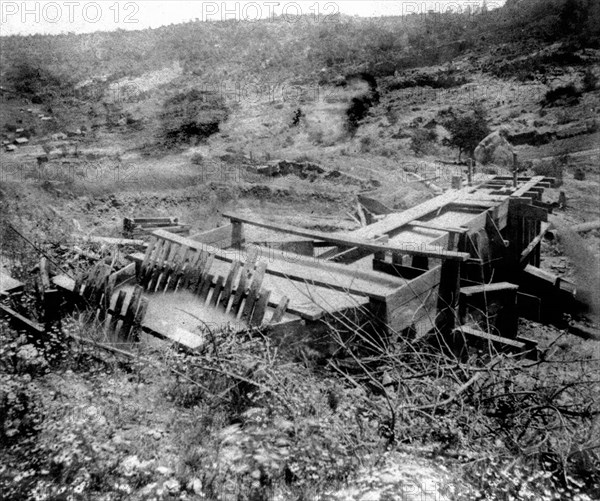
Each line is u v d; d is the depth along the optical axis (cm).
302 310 489
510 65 3444
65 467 305
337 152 2558
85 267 776
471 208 970
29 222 1061
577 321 977
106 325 519
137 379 421
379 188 1817
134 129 2897
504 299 771
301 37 4900
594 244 1291
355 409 364
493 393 391
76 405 365
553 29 3822
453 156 2302
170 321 521
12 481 297
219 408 375
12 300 590
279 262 662
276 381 375
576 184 1834
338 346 490
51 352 475
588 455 337
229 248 788
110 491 289
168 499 283
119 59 3869
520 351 580
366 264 782
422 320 577
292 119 3162
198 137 2870
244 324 496
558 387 404
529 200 979
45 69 3362
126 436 335
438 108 2991
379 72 3922
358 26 4950
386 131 2777
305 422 338
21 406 363
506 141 2184
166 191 1697
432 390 392
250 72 4131
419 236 793
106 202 1502
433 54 4112
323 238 652
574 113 2552
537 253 1183
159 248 650
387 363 451
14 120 2783
